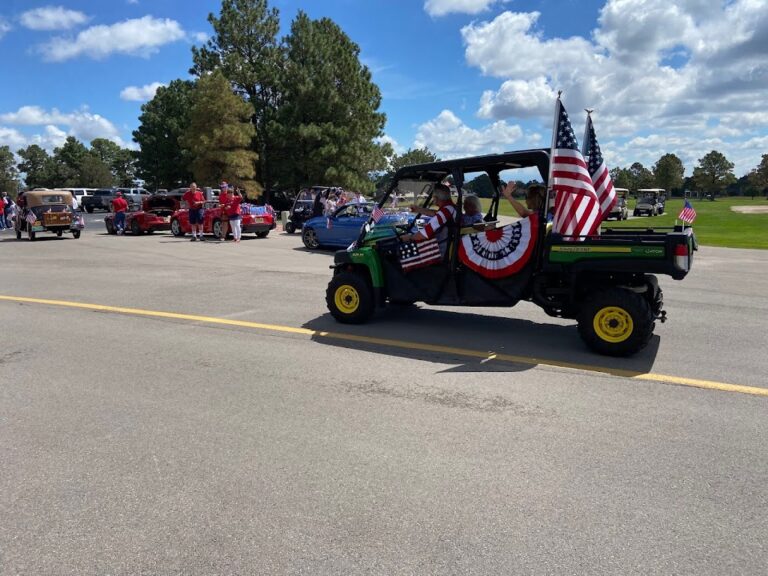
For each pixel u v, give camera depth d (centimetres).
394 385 491
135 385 496
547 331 676
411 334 664
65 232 2514
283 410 436
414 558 258
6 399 465
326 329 691
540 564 253
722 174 13212
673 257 523
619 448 366
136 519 293
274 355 584
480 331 678
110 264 1349
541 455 357
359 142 4031
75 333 681
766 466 341
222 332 681
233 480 330
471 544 268
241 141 3825
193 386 492
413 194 720
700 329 684
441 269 658
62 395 473
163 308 823
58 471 344
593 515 291
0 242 1989
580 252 559
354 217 1633
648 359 559
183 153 4291
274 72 4056
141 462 354
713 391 469
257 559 259
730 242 2072
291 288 992
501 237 613
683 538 271
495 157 615
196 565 256
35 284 1052
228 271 1217
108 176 10325
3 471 345
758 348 598
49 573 252
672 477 328
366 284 699
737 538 271
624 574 246
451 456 357
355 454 362
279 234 2353
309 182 4100
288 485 324
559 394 465
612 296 553
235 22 4131
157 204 2452
